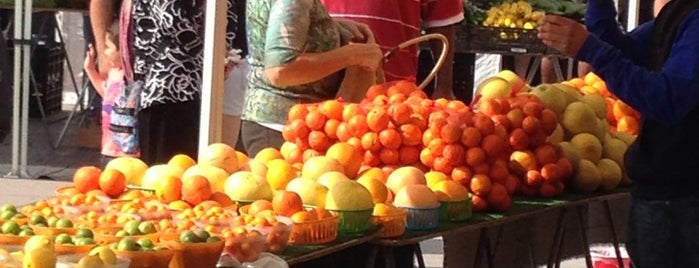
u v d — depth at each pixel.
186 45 5.41
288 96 4.46
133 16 5.42
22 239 2.79
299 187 3.49
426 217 3.63
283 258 3.08
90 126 10.45
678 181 3.80
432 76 4.70
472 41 8.23
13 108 8.69
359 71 4.44
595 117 4.70
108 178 3.46
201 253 2.86
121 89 5.50
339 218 3.39
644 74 3.61
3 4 8.59
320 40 4.33
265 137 4.49
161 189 3.44
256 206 3.33
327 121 4.03
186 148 5.49
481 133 4.01
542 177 4.26
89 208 3.18
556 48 3.72
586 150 4.57
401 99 4.18
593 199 4.47
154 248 2.76
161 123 5.45
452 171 4.00
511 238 4.37
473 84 9.17
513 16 8.33
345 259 3.65
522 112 4.24
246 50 6.31
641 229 3.92
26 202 7.76
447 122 4.00
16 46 8.51
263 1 4.44
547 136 4.34
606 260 5.39
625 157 4.01
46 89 11.54
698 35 3.58
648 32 4.17
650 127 3.86
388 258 3.52
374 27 4.95
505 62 9.21
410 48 5.11
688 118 3.75
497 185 4.02
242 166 3.84
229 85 6.50
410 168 3.83
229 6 6.08
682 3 3.74
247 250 2.98
